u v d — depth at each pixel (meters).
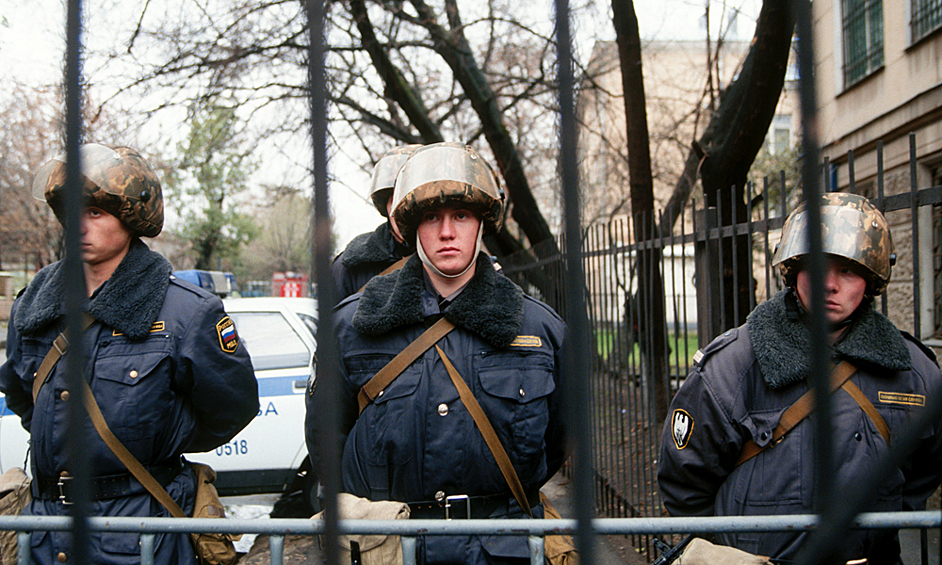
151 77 7.71
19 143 16.97
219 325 2.02
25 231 18.92
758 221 2.21
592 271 4.21
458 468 1.61
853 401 1.57
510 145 8.71
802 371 1.58
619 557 3.26
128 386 1.85
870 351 1.57
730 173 4.50
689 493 1.74
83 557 0.86
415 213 1.70
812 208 0.73
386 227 2.96
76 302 0.86
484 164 1.78
